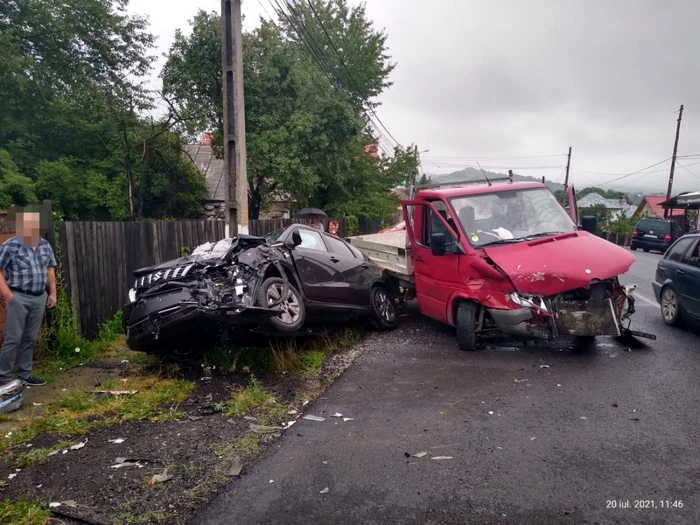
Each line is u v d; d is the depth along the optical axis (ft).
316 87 64.69
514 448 14.98
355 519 11.66
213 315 20.02
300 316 23.80
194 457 14.92
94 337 27.20
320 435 16.38
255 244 22.95
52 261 20.93
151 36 60.95
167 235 32.55
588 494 12.43
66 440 16.05
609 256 23.95
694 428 16.05
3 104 50.65
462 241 25.80
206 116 55.67
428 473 13.66
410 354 25.80
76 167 55.21
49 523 11.60
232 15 34.09
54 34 54.03
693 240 29.12
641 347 25.22
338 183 73.36
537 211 28.17
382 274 33.27
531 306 23.18
